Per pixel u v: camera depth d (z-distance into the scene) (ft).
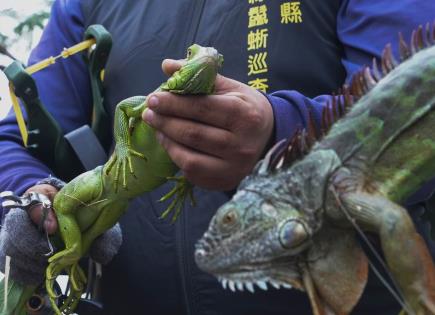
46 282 5.89
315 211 3.97
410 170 4.05
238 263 3.94
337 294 3.98
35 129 7.24
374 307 6.39
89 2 8.26
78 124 7.97
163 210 6.91
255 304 6.53
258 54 7.06
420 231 5.94
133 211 7.05
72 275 6.04
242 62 7.12
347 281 3.98
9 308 6.25
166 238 6.87
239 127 4.99
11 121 7.91
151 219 6.96
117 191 5.67
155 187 5.60
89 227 6.00
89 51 7.47
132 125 5.44
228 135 5.00
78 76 8.03
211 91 5.03
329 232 4.00
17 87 7.06
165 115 5.04
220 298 6.63
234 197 4.03
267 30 7.09
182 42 7.42
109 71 7.59
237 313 6.58
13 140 7.74
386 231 3.79
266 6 7.14
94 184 5.77
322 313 3.95
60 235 6.11
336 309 3.98
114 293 7.12
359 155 4.05
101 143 7.47
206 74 4.86
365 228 3.96
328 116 4.17
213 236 3.99
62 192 5.92
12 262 6.16
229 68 7.16
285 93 5.62
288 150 4.07
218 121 4.97
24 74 7.04
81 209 5.90
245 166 5.13
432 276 3.72
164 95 4.97
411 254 3.74
